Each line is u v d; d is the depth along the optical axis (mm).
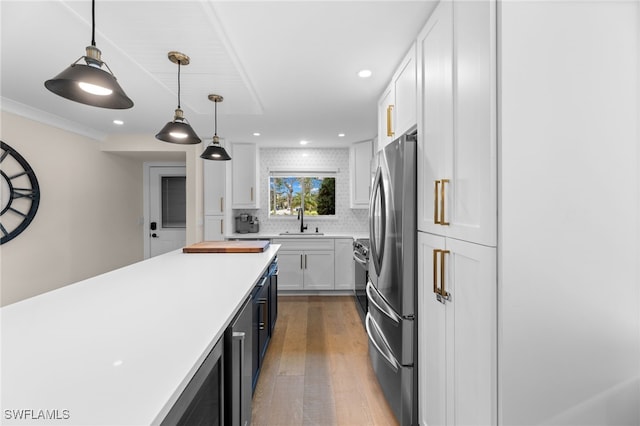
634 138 1011
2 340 891
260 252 2541
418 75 1662
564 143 993
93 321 1036
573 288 999
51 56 1925
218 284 1531
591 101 998
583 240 1001
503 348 987
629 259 1014
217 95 2484
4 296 2902
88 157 3906
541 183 988
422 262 1599
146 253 5137
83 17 1434
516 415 991
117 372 718
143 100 2686
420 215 1620
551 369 998
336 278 4480
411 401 1679
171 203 5141
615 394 1011
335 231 5012
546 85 988
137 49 1722
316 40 1774
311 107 2939
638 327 1012
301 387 2156
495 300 1004
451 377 1284
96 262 4062
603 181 1005
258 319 2090
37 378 690
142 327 990
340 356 2621
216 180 4344
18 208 3000
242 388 1286
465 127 1156
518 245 984
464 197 1166
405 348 1679
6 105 2797
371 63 2055
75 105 2914
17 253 3020
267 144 4715
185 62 1865
